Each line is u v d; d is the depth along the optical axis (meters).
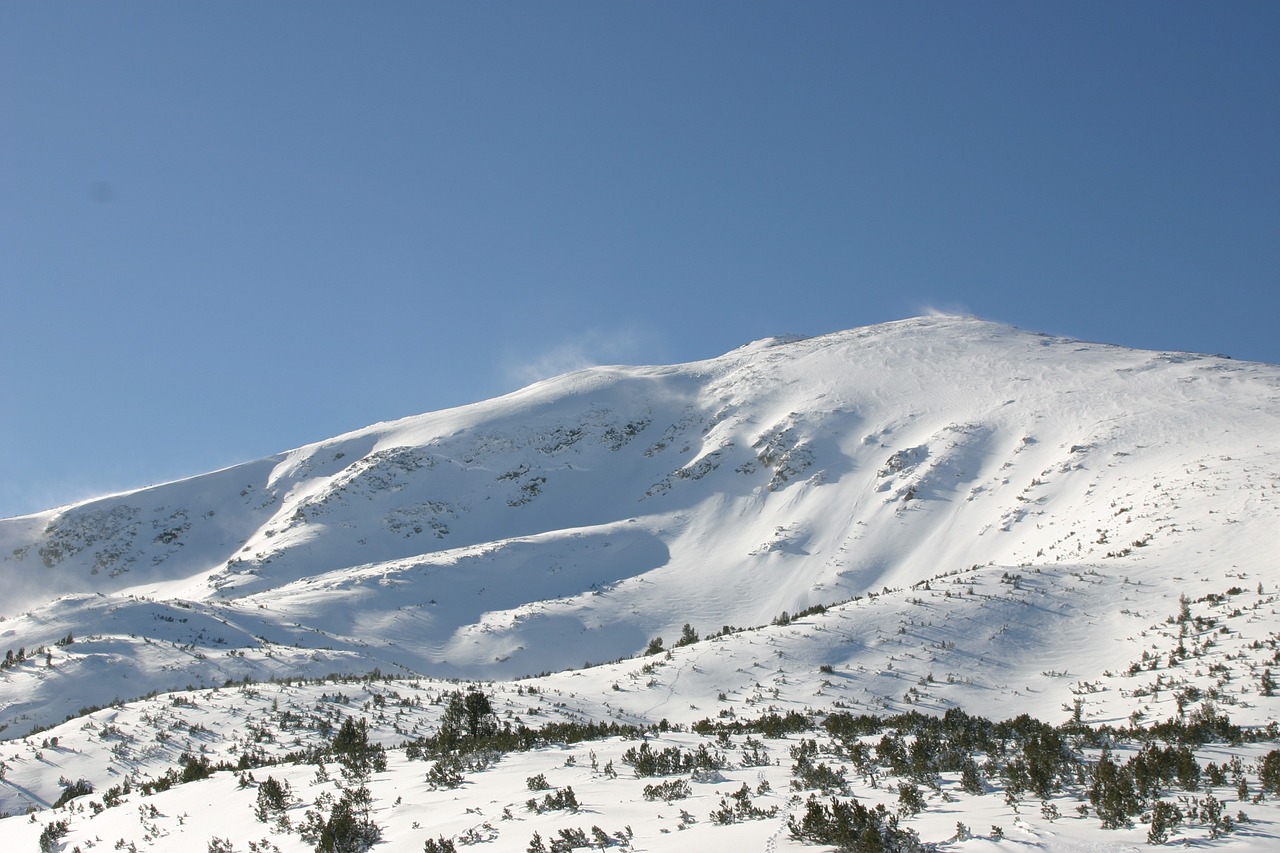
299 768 24.67
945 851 11.12
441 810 17.38
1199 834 11.61
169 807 22.22
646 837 13.44
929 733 21.00
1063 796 14.50
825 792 15.84
